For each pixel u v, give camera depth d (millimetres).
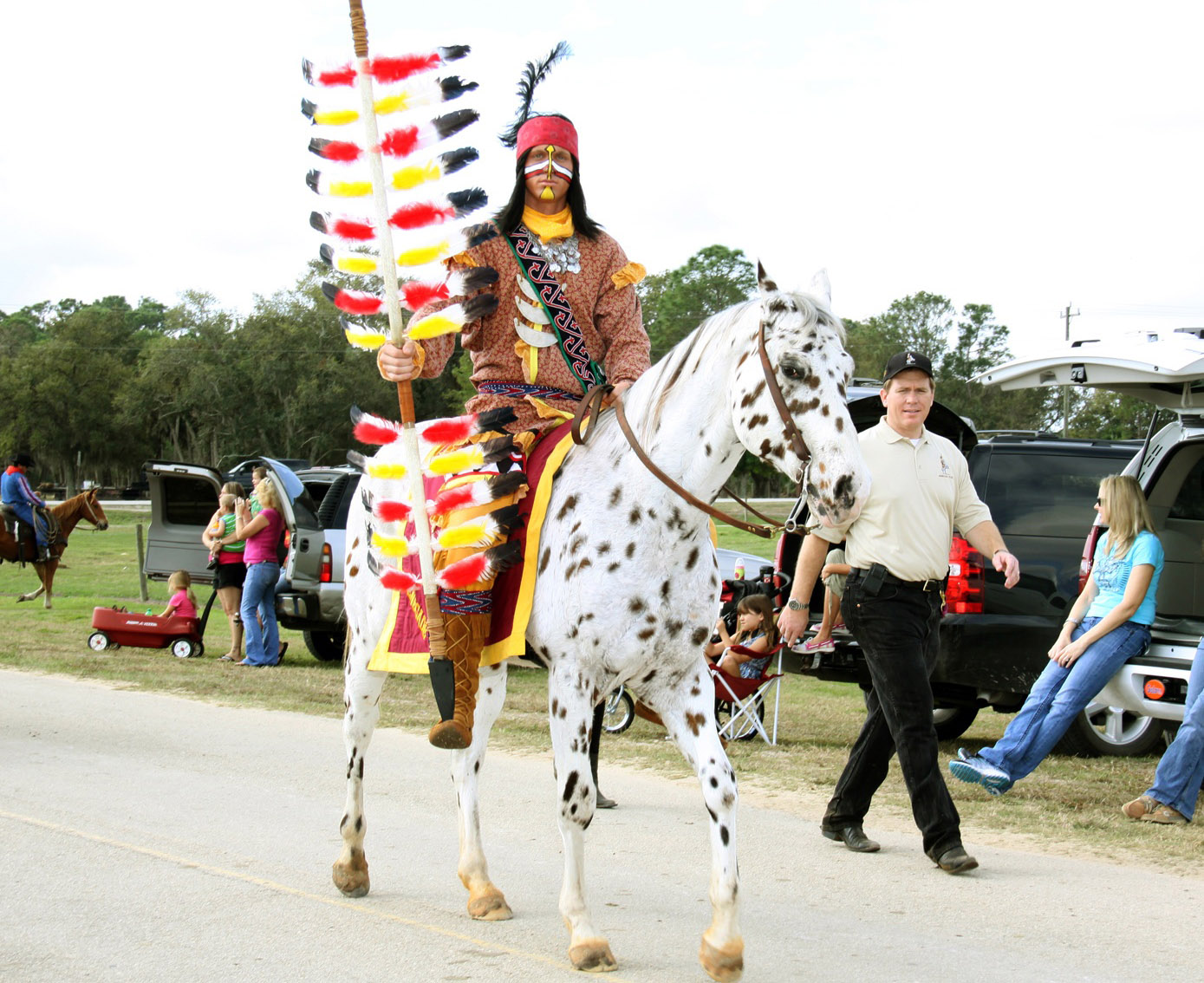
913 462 5504
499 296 4516
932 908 4801
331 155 4254
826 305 3846
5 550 17422
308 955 4039
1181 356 7344
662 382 4090
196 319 74375
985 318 96125
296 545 12172
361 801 4852
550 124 4508
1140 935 4465
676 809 6621
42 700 9609
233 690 10492
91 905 4516
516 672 12766
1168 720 8234
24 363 77250
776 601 9352
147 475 15852
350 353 72250
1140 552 6504
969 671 8008
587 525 4043
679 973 3957
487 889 4570
